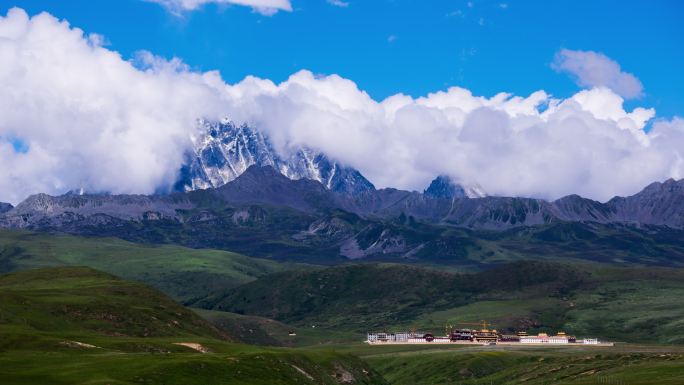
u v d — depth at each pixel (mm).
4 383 171375
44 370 190500
